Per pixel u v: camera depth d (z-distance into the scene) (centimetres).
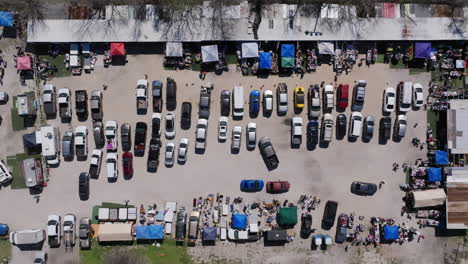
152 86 3734
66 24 3584
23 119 3744
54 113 3753
